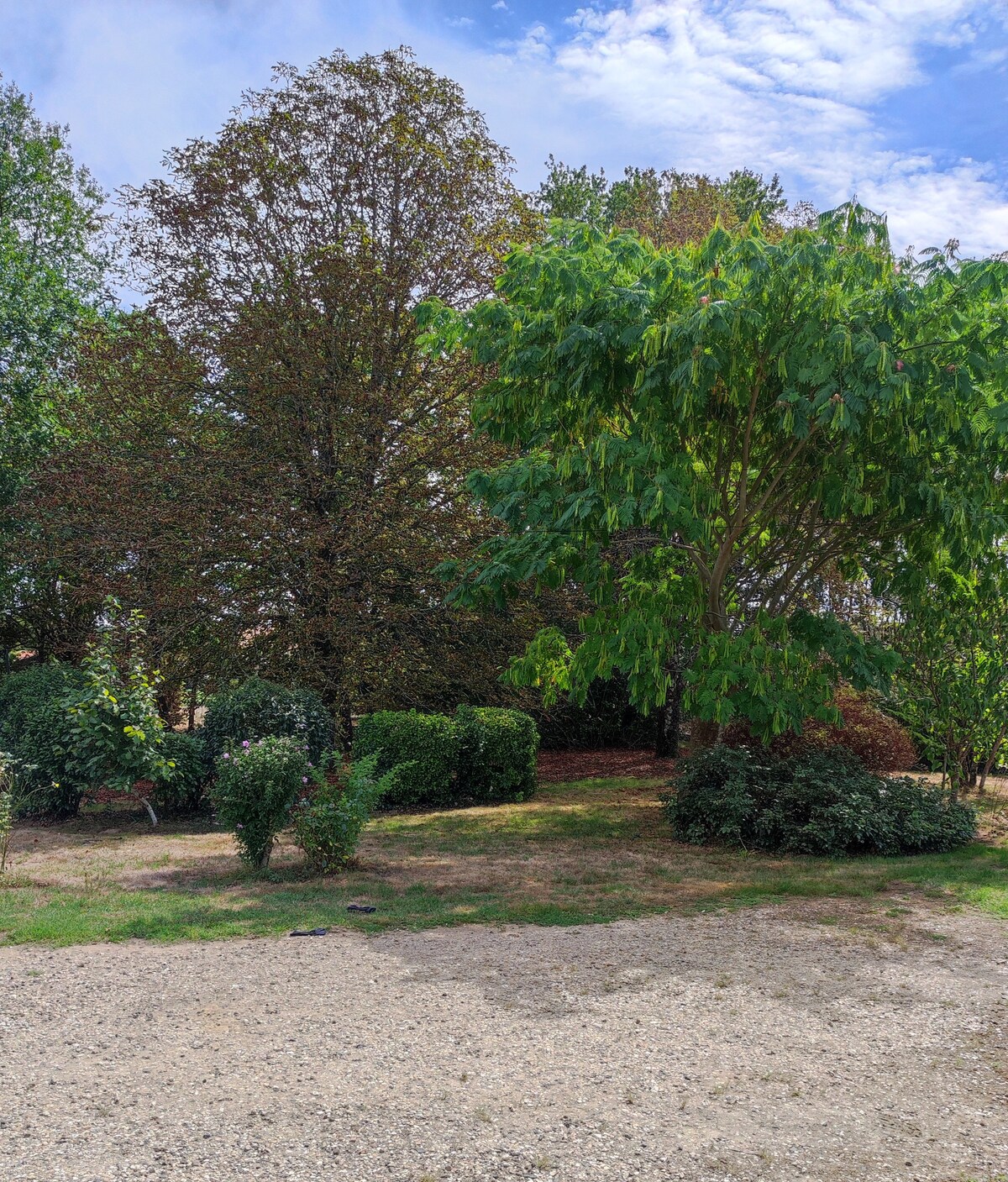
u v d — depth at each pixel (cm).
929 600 973
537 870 802
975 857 850
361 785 804
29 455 1702
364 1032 430
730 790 925
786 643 892
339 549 1338
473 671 1459
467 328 920
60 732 1052
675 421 824
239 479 1371
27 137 2186
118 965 532
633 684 893
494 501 974
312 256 1377
